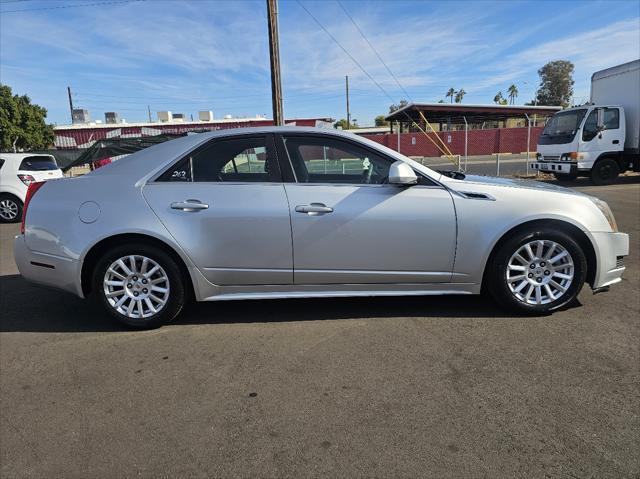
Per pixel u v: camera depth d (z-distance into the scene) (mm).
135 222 3707
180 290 3848
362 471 2207
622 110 13008
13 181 11078
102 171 3986
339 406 2725
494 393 2805
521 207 3770
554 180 15859
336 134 3875
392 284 3865
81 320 4164
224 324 3969
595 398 2723
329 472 2207
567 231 3877
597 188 12883
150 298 3850
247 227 3723
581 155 13055
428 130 37531
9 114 38812
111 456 2369
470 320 3879
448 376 3010
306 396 2840
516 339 3504
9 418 2713
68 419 2689
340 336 3650
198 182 3805
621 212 8906
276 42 14703
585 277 3875
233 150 3857
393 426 2527
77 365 3322
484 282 4016
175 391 2945
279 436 2479
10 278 5645
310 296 3873
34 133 40281
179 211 3729
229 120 49000
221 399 2840
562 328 3678
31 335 3859
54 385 3061
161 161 3861
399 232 3746
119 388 3000
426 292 3887
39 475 2248
